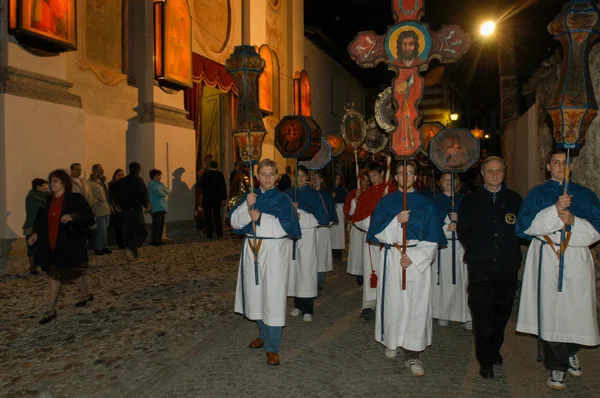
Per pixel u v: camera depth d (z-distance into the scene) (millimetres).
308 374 4020
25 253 8305
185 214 12930
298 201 5762
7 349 4520
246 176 11945
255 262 4234
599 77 5379
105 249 9758
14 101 8227
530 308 3980
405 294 4059
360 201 5664
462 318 5234
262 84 16438
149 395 3645
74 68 10188
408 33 4301
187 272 8078
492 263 4020
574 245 3736
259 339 4699
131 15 11766
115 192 8883
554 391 3678
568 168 3617
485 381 3867
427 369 4129
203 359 4363
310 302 5598
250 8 16094
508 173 10461
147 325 5242
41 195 7805
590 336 3688
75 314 5652
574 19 3580
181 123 12633
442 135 5574
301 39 20281
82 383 3771
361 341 4855
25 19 8109
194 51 13672
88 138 10445
